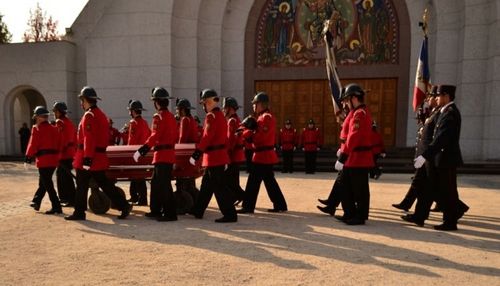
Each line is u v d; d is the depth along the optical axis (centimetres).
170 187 643
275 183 719
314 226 604
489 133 1447
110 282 378
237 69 1798
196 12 1720
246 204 715
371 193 928
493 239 527
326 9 1711
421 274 394
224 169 636
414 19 1625
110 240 527
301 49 1747
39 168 693
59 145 715
